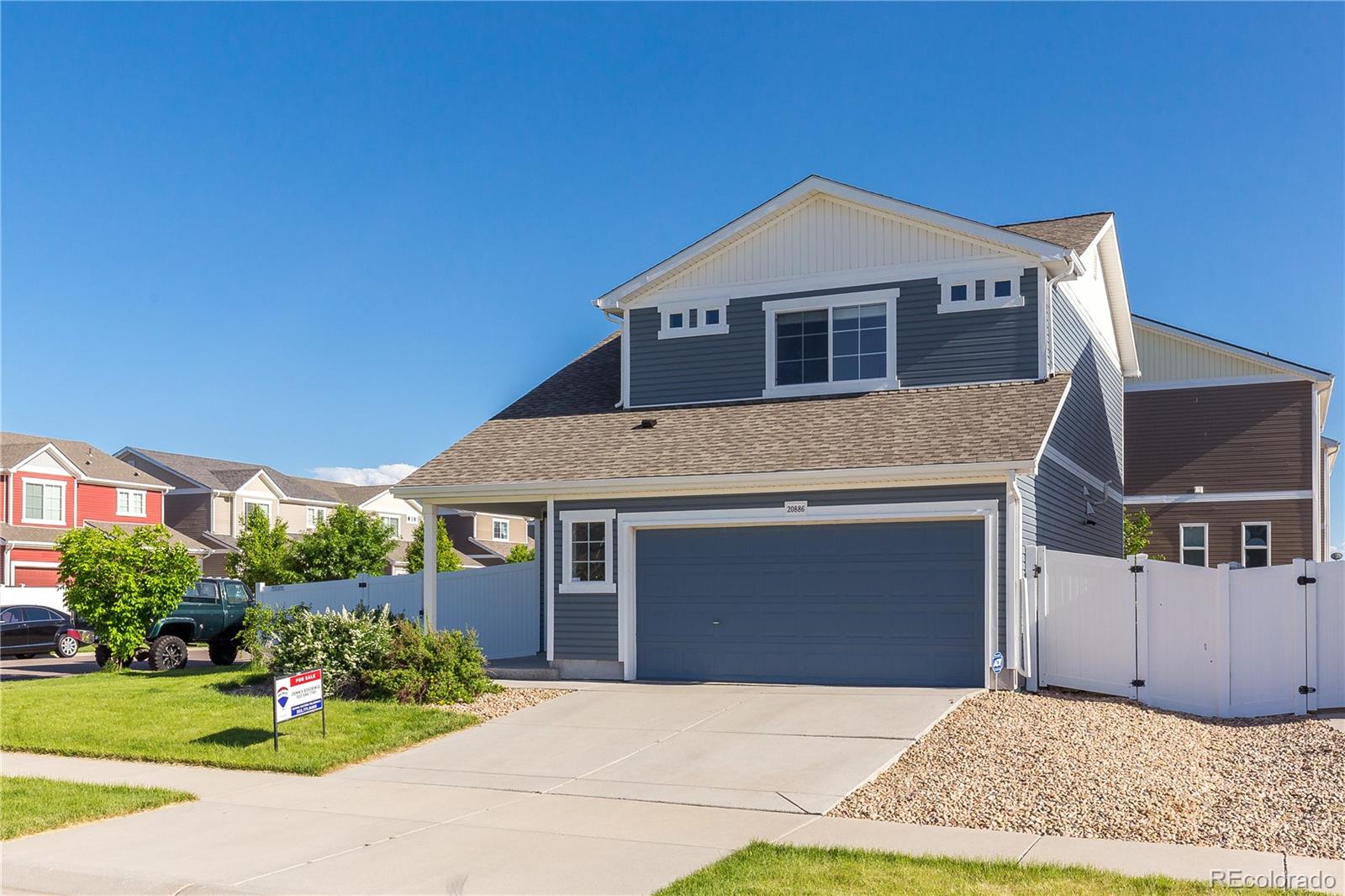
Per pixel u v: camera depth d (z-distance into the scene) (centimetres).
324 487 6397
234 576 4359
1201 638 1480
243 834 934
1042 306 1795
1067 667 1555
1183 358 2953
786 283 1956
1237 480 2870
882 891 726
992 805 961
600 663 1759
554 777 1141
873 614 1627
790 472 1636
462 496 1864
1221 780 1076
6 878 817
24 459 4312
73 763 1269
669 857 837
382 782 1143
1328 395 3022
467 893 764
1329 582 1451
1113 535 2459
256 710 1500
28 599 3534
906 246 1883
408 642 1602
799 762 1141
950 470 1552
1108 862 793
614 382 2212
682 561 1747
